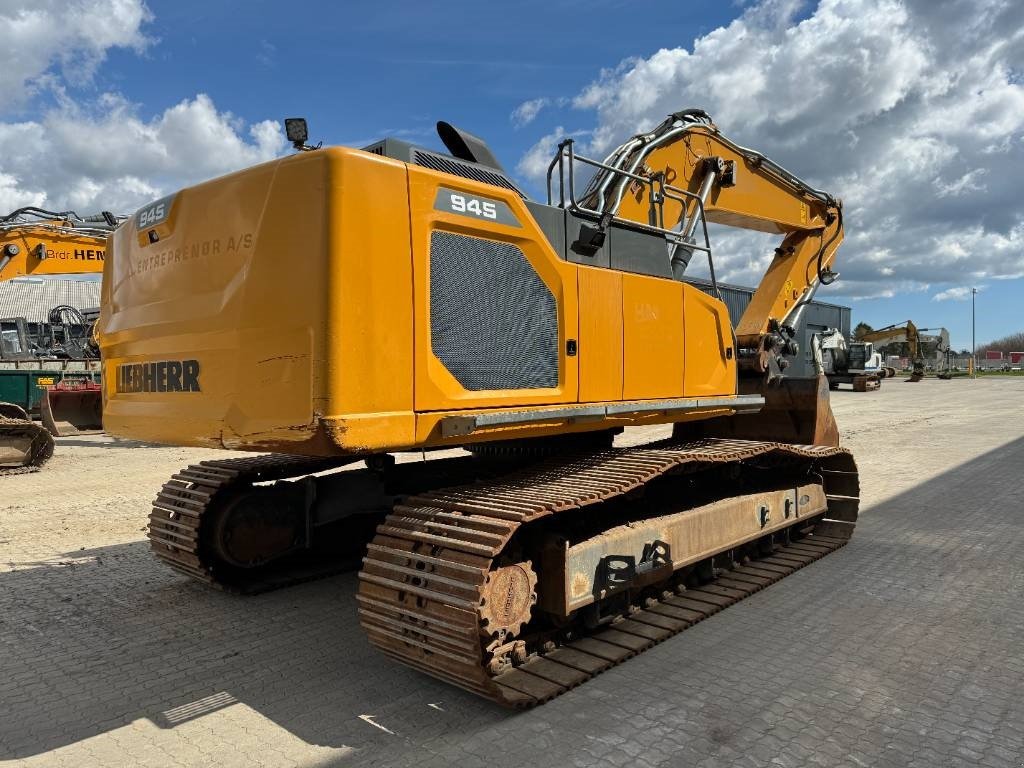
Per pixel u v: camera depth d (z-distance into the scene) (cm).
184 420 386
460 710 354
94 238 1536
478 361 376
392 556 362
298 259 327
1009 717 343
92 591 539
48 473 1086
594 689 374
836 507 673
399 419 336
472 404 369
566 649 410
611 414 443
